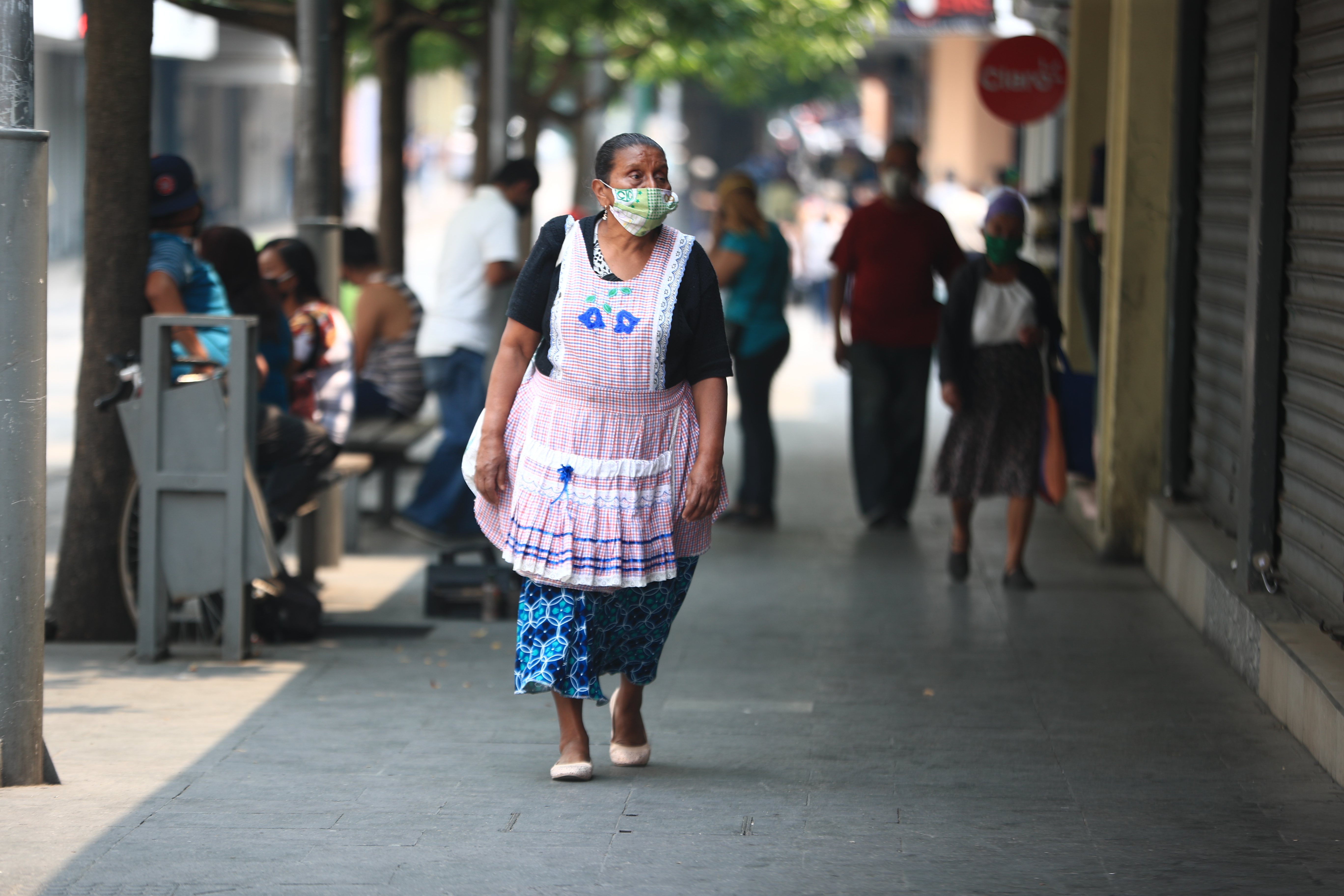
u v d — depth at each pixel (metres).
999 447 27.08
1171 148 27.50
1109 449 28.97
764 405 33.62
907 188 32.97
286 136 155.62
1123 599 26.53
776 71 109.31
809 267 80.50
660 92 101.94
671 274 15.61
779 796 16.33
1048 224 40.38
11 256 15.97
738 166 159.88
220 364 23.06
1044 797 16.41
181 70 117.00
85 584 23.97
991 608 26.02
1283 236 20.59
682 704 20.20
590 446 15.72
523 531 15.84
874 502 33.47
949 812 15.88
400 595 27.39
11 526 16.28
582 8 52.47
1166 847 14.86
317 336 27.75
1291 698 18.78
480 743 18.33
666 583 16.47
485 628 24.95
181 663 22.38
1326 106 19.16
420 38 61.41
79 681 21.23
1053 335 27.17
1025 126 54.66
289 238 27.91
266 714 19.61
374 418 34.06
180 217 24.00
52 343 64.31
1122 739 18.62
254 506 22.23
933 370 66.00
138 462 22.09
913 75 127.50
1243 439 21.50
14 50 15.77
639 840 14.89
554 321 15.64
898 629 24.58
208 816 15.53
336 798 16.16
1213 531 25.56
